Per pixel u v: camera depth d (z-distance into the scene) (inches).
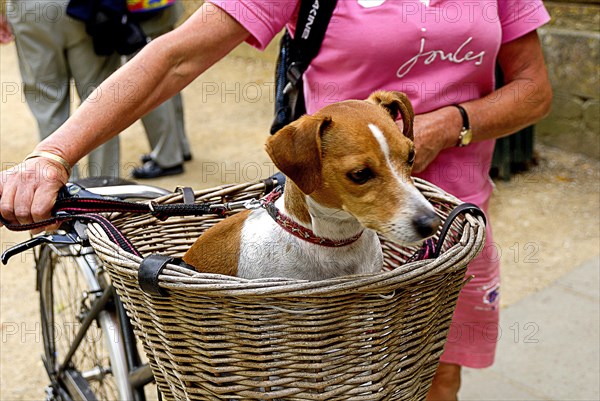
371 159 59.3
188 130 255.9
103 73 184.7
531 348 131.9
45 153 68.8
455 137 81.4
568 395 120.4
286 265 66.3
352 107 63.0
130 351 89.4
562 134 212.5
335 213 63.4
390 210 58.8
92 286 92.3
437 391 99.1
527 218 179.0
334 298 53.8
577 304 143.2
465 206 64.9
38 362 135.5
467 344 94.3
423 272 55.0
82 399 104.3
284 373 56.7
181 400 63.5
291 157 59.5
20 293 158.4
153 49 73.1
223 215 82.0
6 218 68.1
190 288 54.5
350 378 57.0
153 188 87.5
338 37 78.9
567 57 203.8
